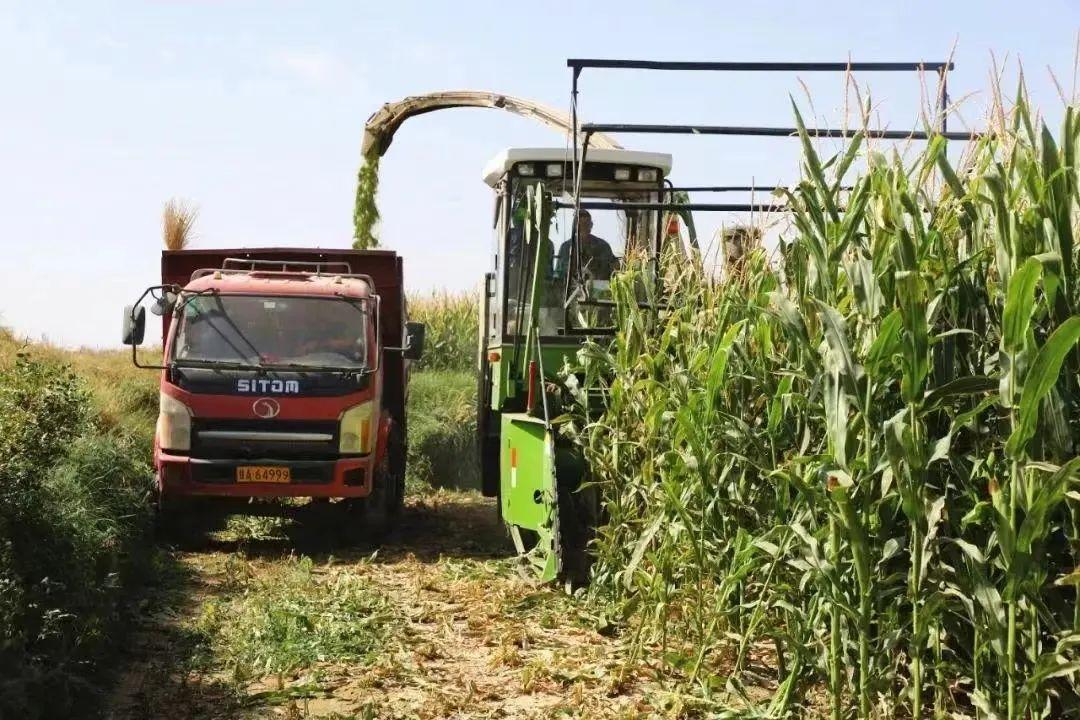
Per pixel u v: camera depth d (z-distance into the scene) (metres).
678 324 7.50
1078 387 4.49
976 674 4.73
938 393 4.60
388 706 6.06
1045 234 4.43
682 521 6.59
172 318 11.66
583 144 8.15
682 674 6.48
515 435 9.56
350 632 7.48
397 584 9.41
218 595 8.94
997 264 4.54
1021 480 4.46
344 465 11.14
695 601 6.75
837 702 5.06
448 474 17.31
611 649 7.00
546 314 10.29
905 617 5.26
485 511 14.60
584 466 8.77
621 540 7.75
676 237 9.48
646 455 7.32
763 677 6.36
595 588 7.89
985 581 4.55
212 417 11.05
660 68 7.89
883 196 5.04
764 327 6.21
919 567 4.75
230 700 6.15
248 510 11.96
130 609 8.05
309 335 11.45
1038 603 4.43
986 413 4.96
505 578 9.33
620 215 10.39
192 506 11.45
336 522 12.26
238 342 11.34
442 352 23.44
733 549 6.41
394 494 12.68
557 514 8.47
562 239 10.22
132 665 6.89
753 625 5.80
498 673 6.69
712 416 6.21
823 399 5.46
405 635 7.56
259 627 7.48
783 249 6.25
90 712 5.82
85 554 7.45
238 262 12.55
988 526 4.85
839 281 5.41
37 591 6.15
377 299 11.83
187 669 6.62
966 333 5.05
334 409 11.17
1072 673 4.43
